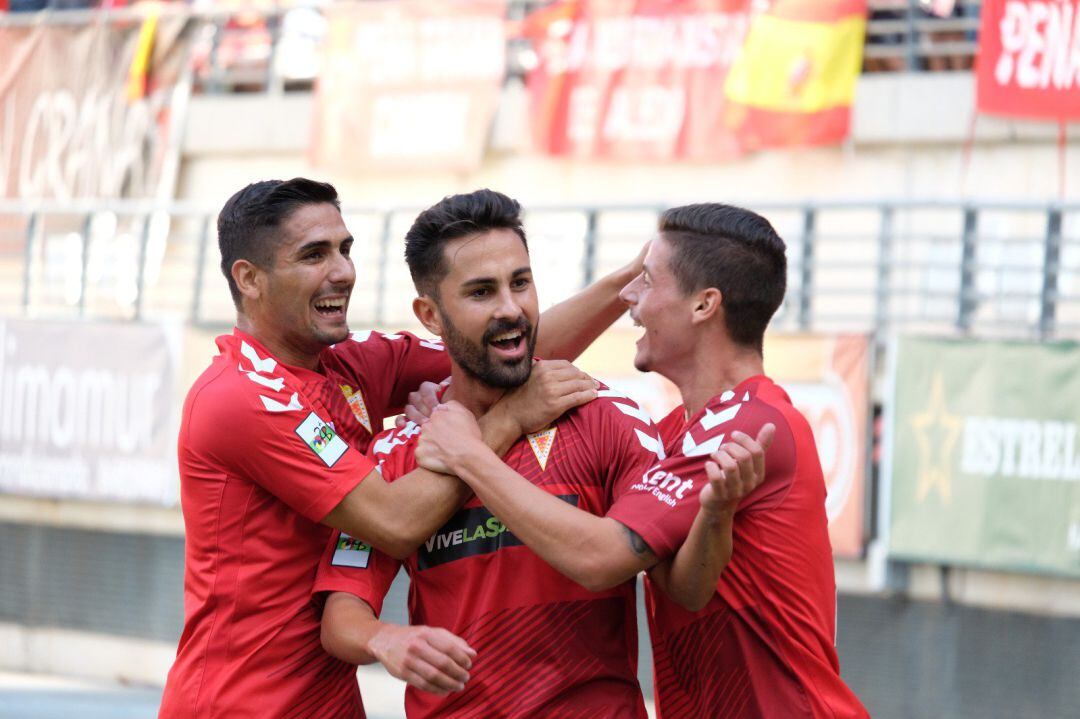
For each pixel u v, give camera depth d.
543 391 10.06
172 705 10.70
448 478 9.88
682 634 10.06
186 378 37.44
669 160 38.91
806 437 9.84
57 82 47.66
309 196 10.70
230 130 45.78
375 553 10.29
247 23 46.84
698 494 9.43
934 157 36.97
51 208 42.75
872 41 39.31
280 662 10.48
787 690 9.69
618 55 39.09
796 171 38.53
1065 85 34.22
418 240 10.04
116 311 44.59
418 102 42.09
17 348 40.34
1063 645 27.22
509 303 9.84
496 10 41.22
